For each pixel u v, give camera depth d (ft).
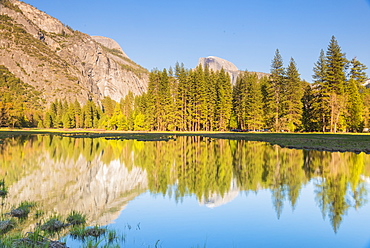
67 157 78.23
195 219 28.71
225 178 49.60
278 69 208.74
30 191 39.96
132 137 162.30
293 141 117.29
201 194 38.70
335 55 182.70
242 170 57.31
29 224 26.20
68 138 161.48
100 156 80.64
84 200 35.53
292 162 66.28
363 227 26.68
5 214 28.99
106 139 152.15
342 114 180.04
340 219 28.78
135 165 64.80
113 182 46.73
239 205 33.60
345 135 144.66
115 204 33.94
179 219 28.66
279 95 210.79
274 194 38.47
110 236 23.98
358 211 31.27
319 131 199.11
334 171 54.65
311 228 26.48
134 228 26.02
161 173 54.90
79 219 27.61
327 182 45.50
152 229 25.76
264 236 24.50
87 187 42.88
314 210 31.65
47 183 45.44
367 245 22.84
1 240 20.24
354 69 200.75
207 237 24.13
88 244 21.26
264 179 48.37
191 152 89.81
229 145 112.78
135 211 31.22
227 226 26.76
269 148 98.89
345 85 189.67
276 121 206.59
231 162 68.08
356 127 184.03
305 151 87.04
